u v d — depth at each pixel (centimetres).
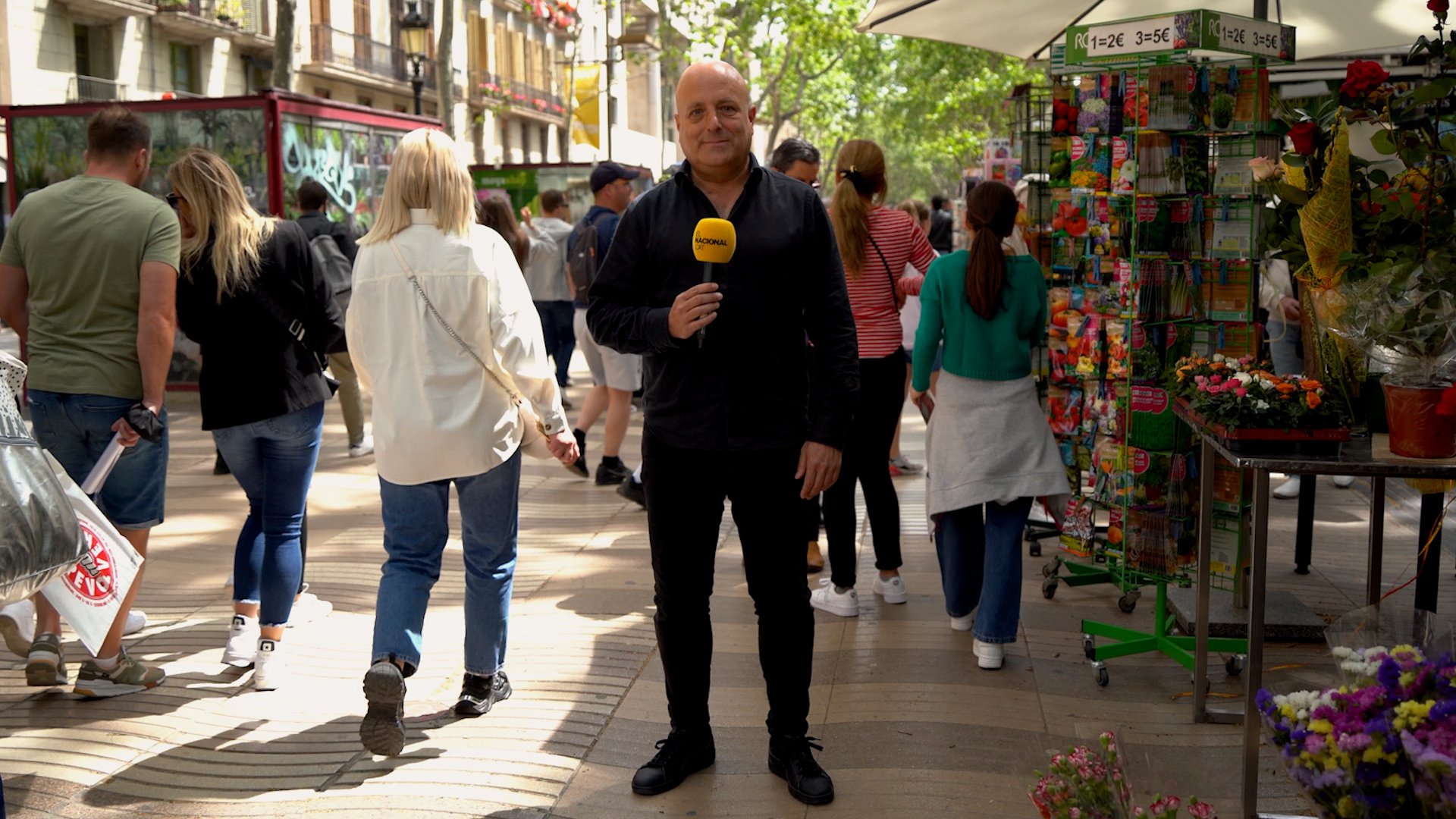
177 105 1152
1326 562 621
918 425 1106
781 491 351
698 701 373
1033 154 622
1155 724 416
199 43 3012
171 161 1165
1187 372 412
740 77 340
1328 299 360
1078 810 255
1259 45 467
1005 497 459
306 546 531
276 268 441
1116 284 484
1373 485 446
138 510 451
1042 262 629
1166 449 473
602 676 461
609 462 822
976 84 3991
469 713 423
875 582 579
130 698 444
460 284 387
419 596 387
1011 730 410
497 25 4341
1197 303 491
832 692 446
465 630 425
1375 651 256
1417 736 224
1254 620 329
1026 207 632
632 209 350
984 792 364
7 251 448
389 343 391
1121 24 466
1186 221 482
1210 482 411
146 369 434
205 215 441
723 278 336
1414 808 228
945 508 466
